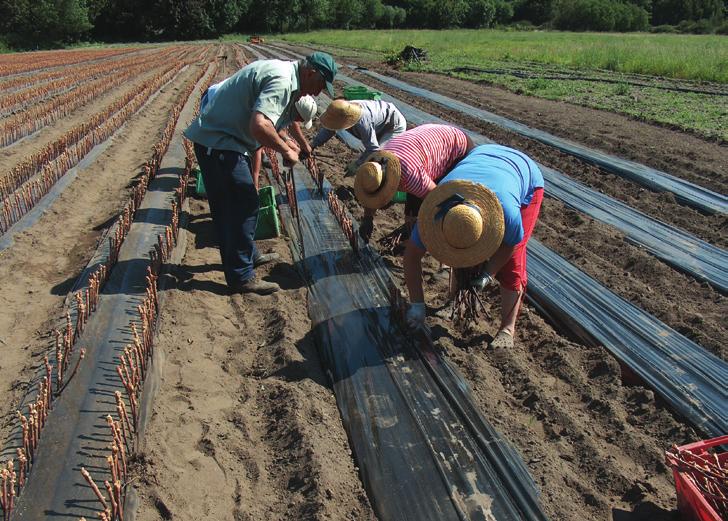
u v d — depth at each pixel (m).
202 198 7.53
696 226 7.08
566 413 3.82
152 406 3.74
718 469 2.96
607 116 12.88
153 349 4.25
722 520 2.70
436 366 4.19
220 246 5.06
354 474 3.38
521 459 3.41
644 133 11.16
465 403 3.83
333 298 5.19
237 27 62.94
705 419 3.85
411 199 5.32
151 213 6.81
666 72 20.05
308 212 7.08
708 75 18.78
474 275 4.09
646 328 4.84
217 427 3.64
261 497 3.17
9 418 3.67
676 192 8.01
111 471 2.89
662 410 3.90
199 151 4.80
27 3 42.53
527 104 14.48
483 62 25.22
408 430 3.65
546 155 10.02
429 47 33.69
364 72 21.62
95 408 3.67
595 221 7.27
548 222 7.28
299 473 3.29
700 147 10.12
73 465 3.24
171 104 14.93
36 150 10.11
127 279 5.26
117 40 54.22
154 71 22.27
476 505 3.13
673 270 6.00
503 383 4.16
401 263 5.91
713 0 73.25
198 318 4.83
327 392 4.04
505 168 4.01
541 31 66.81
